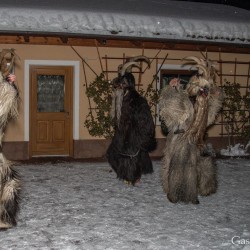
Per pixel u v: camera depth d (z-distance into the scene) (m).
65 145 11.58
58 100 11.47
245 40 12.16
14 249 5.46
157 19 11.88
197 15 12.95
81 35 10.70
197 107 7.04
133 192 8.14
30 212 6.88
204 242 5.79
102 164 10.76
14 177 6.05
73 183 8.80
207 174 7.61
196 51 12.06
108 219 6.62
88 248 5.52
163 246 5.63
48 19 10.85
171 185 7.19
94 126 11.33
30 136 11.30
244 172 10.15
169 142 7.31
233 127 12.51
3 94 5.70
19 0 12.26
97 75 11.41
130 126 8.08
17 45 10.82
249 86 12.62
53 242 5.70
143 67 11.67
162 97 7.12
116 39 11.07
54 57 11.12
